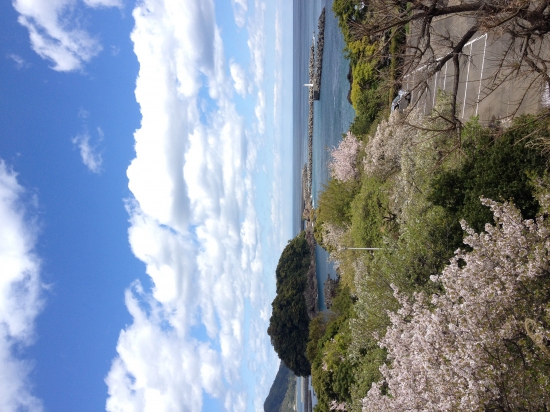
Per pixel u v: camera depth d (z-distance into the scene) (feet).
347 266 78.28
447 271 30.86
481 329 24.84
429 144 47.03
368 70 79.51
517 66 25.72
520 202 32.96
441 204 41.09
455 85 31.30
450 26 51.62
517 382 24.27
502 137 34.96
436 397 28.14
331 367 75.20
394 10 29.37
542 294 25.48
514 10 22.21
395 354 38.27
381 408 37.58
